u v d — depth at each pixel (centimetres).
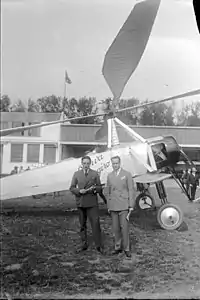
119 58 892
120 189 834
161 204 877
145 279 806
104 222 855
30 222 876
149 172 884
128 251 843
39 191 889
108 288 808
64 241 863
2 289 800
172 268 823
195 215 870
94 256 843
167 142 893
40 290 802
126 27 885
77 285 816
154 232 863
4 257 833
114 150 887
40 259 836
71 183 862
